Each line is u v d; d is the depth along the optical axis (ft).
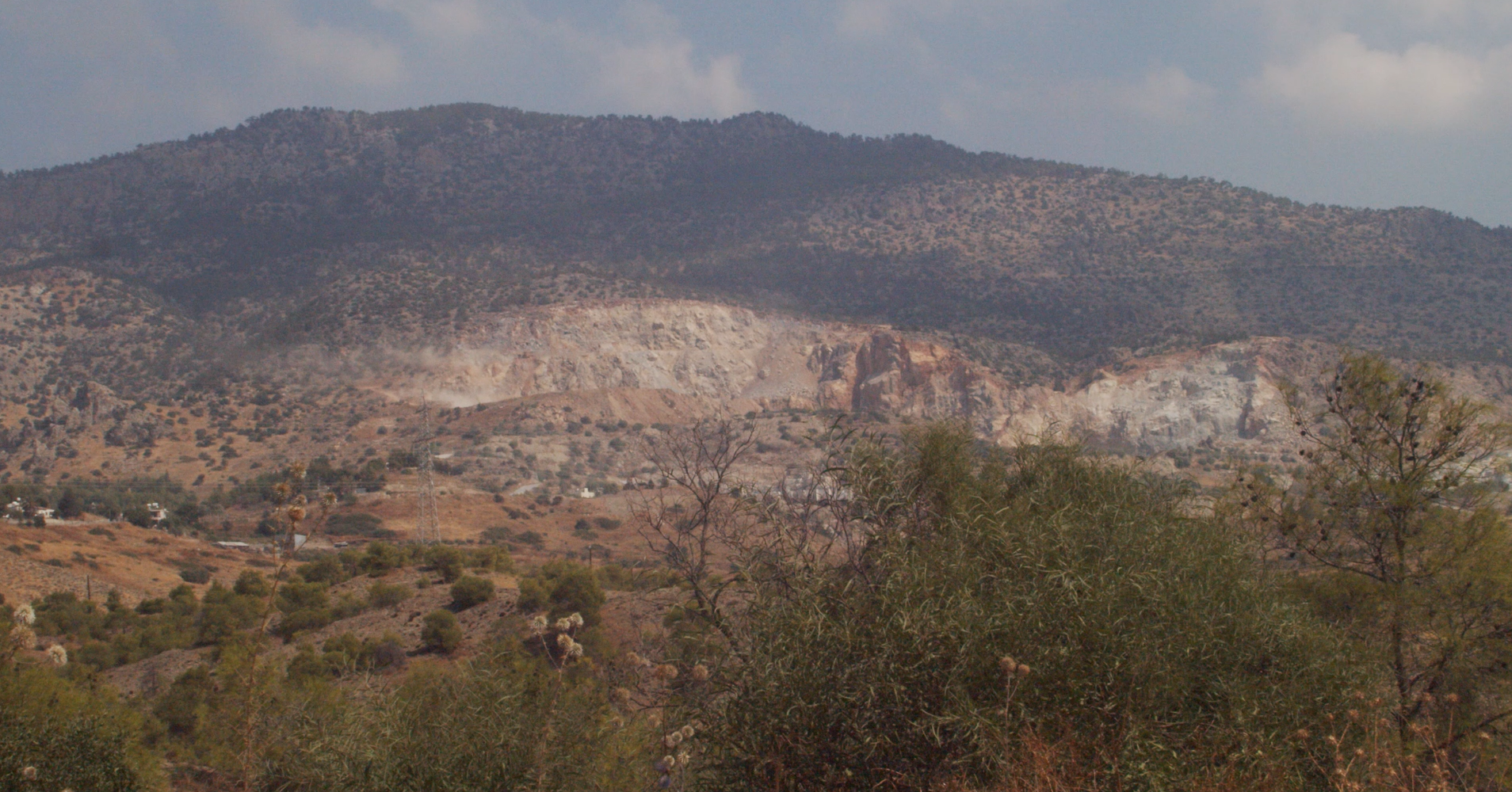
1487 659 27.14
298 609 125.18
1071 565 18.16
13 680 30.14
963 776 16.26
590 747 20.04
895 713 17.03
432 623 94.27
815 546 19.67
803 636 17.33
